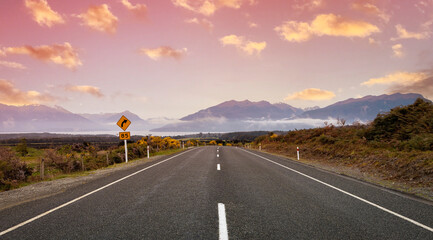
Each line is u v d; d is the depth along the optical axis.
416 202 5.63
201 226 3.99
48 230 3.86
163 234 3.67
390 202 5.60
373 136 15.94
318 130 25.56
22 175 9.80
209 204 5.30
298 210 4.91
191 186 7.24
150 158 19.09
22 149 35.12
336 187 7.22
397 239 3.56
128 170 11.39
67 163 14.20
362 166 11.81
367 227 4.01
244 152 24.94
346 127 22.77
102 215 4.58
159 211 4.80
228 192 6.46
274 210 4.89
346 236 3.64
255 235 3.64
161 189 6.85
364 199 5.84
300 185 7.47
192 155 20.30
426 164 9.00
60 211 4.88
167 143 38.34
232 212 4.74
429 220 4.38
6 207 5.31
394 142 13.56
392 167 10.22
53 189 7.34
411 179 8.42
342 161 14.02
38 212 4.84
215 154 21.44
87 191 6.77
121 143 37.47
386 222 4.25
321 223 4.17
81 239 3.52
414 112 14.91
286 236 3.62
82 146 36.47
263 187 7.12
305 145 23.06
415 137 12.42
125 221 4.23
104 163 16.39
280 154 23.31
